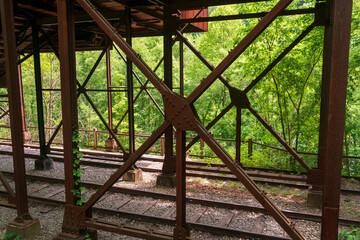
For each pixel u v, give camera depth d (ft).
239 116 25.16
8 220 19.15
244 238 16.72
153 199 22.62
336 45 9.62
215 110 74.23
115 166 31.01
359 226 17.76
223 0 22.75
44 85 80.38
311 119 31.48
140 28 34.78
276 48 32.40
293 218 19.20
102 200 22.45
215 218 19.08
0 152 38.86
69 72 14.20
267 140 34.65
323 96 21.61
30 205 21.84
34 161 33.99
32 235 16.60
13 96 15.26
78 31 34.24
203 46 74.23
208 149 38.55
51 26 31.78
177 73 83.10
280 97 33.83
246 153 33.73
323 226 10.45
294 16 31.04
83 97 89.71
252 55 32.86
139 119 84.53
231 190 24.21
